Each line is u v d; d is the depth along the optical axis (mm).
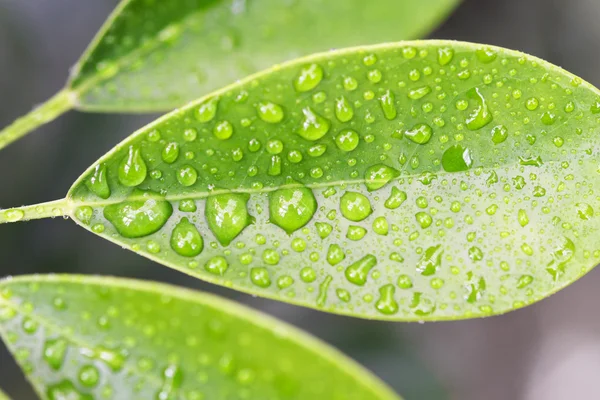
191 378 197
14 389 350
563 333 467
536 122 195
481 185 196
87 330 198
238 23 225
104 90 219
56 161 338
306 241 197
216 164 196
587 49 383
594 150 194
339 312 194
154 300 198
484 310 193
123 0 219
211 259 195
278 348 196
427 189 197
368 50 193
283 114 195
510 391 457
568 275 193
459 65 194
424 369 384
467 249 195
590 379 456
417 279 195
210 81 223
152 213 196
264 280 195
